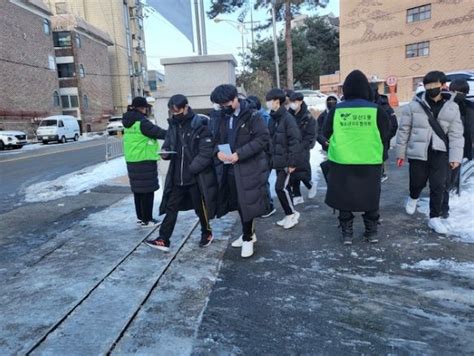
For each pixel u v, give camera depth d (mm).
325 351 2773
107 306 3469
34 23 34312
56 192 8930
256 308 3367
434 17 30031
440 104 4715
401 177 8250
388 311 3234
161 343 2928
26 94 32688
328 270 4012
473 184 6570
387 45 33281
